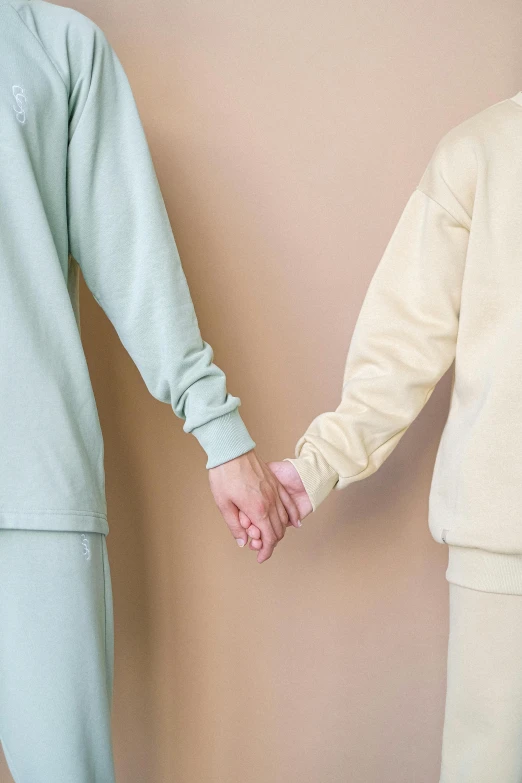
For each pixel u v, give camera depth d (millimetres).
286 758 1606
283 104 1598
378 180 1594
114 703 1623
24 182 1098
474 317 1177
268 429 1608
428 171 1283
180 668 1613
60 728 1061
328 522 1612
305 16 1596
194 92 1604
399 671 1600
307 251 1602
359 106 1594
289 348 1604
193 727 1613
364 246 1597
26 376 1070
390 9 1590
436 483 1213
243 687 1609
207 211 1605
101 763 1104
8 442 1056
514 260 1151
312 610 1607
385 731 1599
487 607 1124
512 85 1583
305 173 1599
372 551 1606
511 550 1088
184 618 1613
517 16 1582
